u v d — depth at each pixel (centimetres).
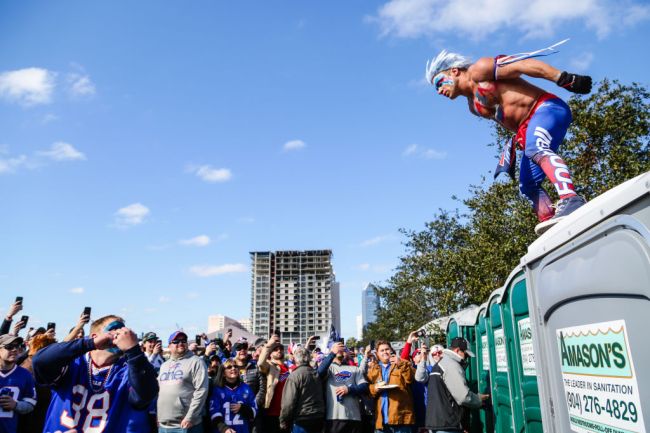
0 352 569
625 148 1147
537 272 300
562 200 342
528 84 391
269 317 18400
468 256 1418
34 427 626
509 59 381
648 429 177
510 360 496
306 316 18388
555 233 266
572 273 242
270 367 810
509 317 501
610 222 201
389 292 2641
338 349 776
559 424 267
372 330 5500
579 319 238
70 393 339
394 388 778
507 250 1255
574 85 353
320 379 745
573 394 247
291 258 19112
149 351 876
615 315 202
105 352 350
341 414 745
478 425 756
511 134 1301
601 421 217
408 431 768
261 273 19050
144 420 354
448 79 421
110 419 335
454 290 1502
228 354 1025
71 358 320
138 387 321
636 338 185
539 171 406
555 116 373
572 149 1204
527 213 1225
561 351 262
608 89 1239
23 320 675
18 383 575
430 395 664
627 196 186
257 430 789
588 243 224
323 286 18725
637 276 182
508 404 532
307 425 709
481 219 1410
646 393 179
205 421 661
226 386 677
